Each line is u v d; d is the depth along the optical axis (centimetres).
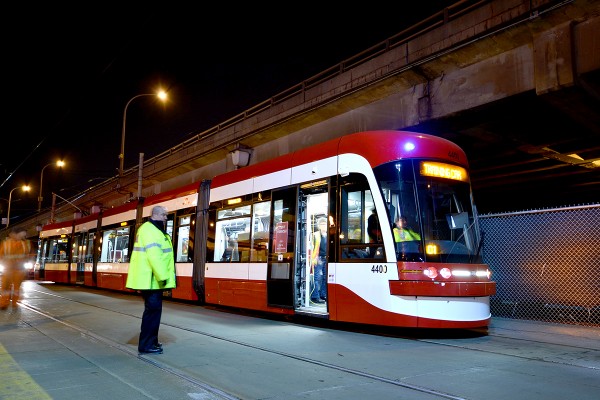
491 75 1388
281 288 1073
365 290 888
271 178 1172
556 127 1568
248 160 2486
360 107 1825
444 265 845
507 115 1473
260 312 1334
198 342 809
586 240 1063
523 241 1168
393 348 765
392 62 1588
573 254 1080
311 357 691
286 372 603
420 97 1576
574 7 1180
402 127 1630
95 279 2180
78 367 626
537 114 1458
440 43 1441
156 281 701
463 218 915
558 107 1350
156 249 689
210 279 1345
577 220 1082
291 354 711
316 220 1098
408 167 894
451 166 938
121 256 1955
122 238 1978
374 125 1761
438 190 904
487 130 1599
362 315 888
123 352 724
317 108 1917
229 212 1320
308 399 489
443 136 1673
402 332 935
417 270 833
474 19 1366
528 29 1274
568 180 2400
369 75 1670
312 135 2072
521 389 522
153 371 605
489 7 1334
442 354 716
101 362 655
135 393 511
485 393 507
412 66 1521
